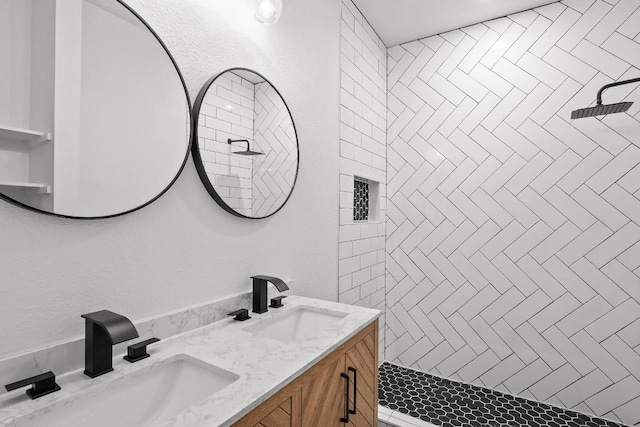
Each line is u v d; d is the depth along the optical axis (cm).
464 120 269
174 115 117
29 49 84
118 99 102
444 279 274
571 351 232
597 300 225
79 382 86
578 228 231
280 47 172
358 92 250
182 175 123
